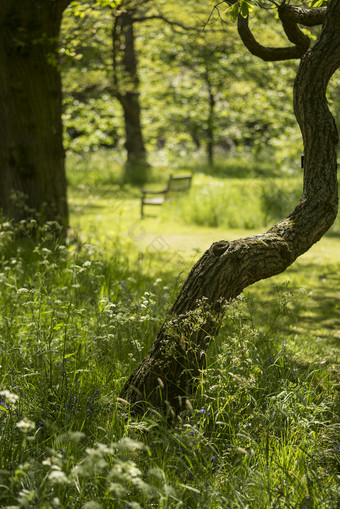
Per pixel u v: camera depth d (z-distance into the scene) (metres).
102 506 3.02
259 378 4.52
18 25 10.65
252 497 3.30
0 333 5.27
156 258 11.52
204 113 30.92
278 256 4.39
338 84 15.52
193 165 30.06
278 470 3.51
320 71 4.68
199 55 26.22
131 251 12.19
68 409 3.93
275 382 4.56
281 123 24.70
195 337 4.17
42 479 3.19
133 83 26.14
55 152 11.48
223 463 3.60
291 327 7.50
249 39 5.41
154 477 3.31
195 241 13.93
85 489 3.17
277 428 3.91
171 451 3.68
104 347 5.05
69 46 12.09
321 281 10.52
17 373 4.44
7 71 10.98
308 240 4.56
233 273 4.22
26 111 11.16
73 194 20.73
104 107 26.03
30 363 4.46
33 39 10.78
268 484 3.27
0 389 4.06
